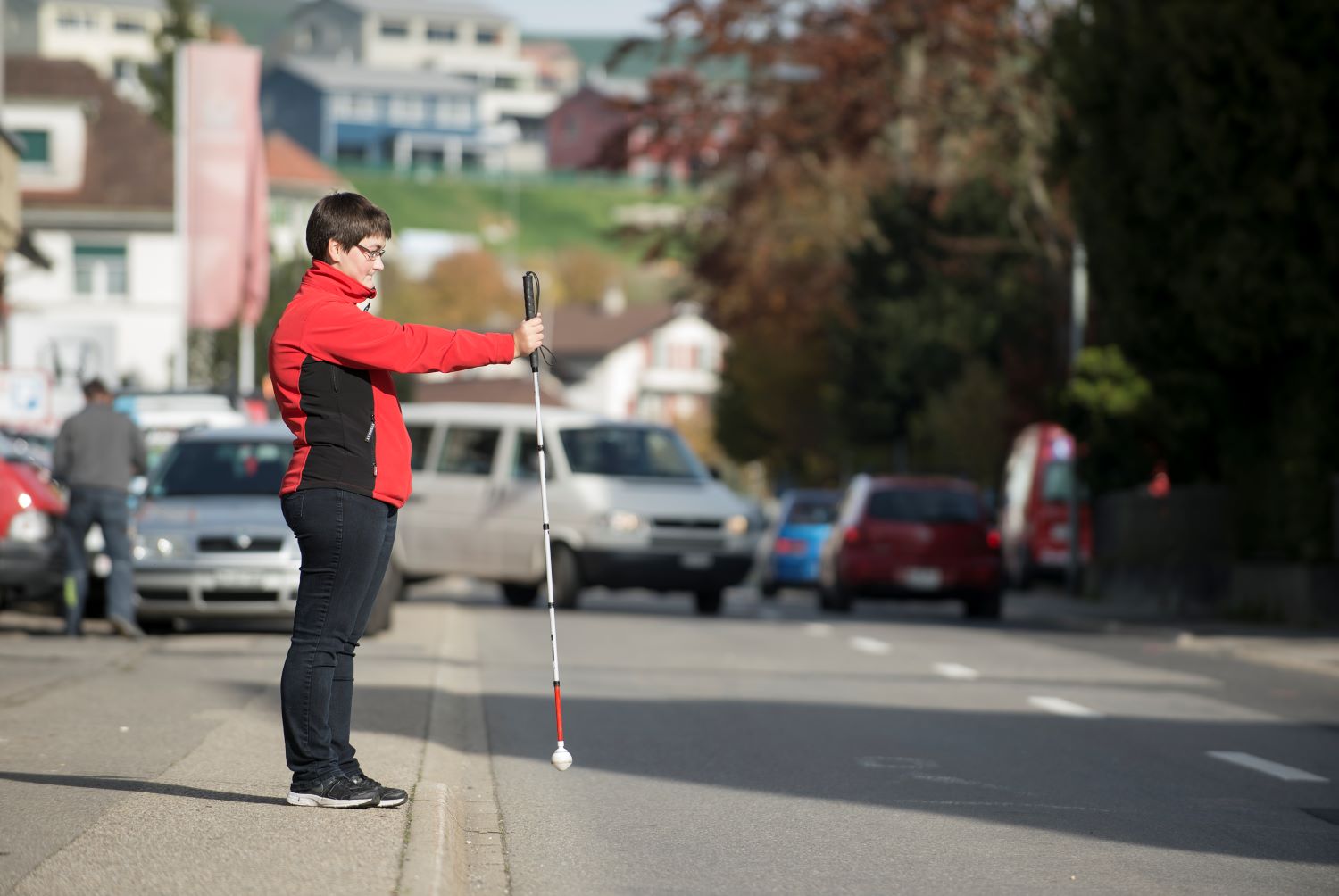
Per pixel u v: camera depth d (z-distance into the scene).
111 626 38.69
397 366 14.57
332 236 14.77
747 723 25.03
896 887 14.59
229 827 14.19
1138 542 56.38
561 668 32.47
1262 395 48.06
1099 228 49.75
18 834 13.93
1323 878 15.25
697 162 86.06
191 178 68.75
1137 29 47.22
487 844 16.03
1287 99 43.12
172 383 69.56
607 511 48.22
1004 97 75.06
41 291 121.56
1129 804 18.89
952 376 100.25
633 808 18.16
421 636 36.53
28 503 37.25
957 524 52.34
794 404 125.94
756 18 81.00
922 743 23.33
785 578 70.31
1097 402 48.88
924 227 100.81
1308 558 44.19
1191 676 32.72
